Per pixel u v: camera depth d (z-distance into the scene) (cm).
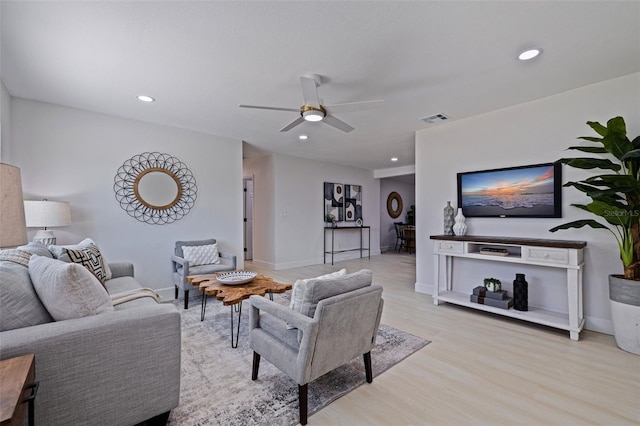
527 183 323
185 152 420
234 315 330
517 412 168
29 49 217
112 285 264
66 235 333
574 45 215
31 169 313
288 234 627
